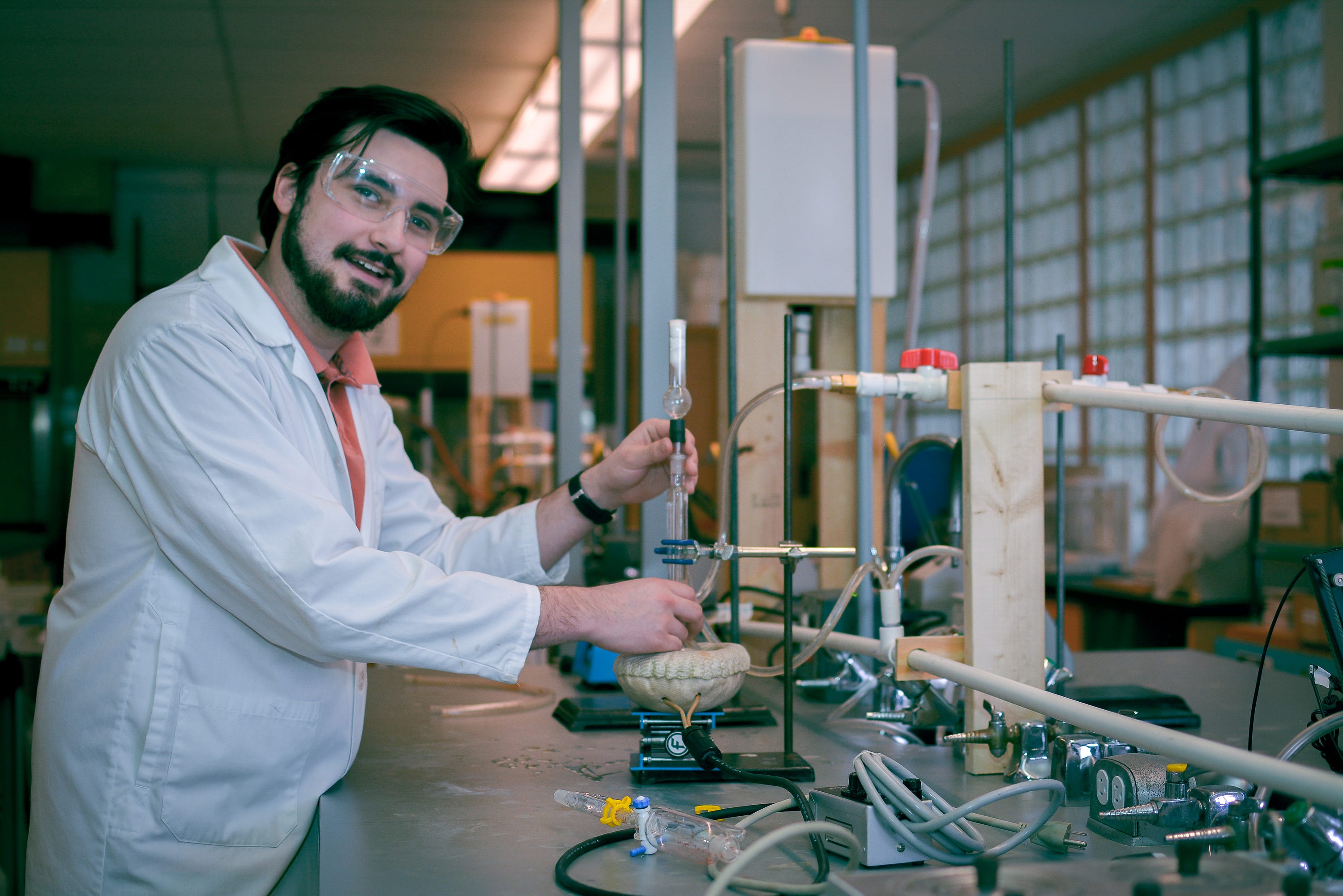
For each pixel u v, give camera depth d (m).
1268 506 3.20
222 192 7.49
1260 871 0.56
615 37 4.04
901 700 1.26
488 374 5.92
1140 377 5.07
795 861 0.75
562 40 2.06
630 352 6.62
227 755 0.99
